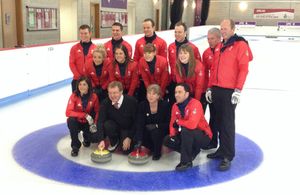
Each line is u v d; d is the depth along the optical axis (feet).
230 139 9.34
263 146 11.51
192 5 84.02
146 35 12.67
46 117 14.79
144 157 9.50
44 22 31.65
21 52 17.63
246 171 9.32
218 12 84.89
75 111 10.58
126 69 10.94
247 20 83.15
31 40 30.04
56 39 34.17
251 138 12.37
